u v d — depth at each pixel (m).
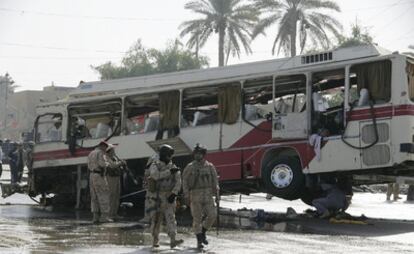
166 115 19.97
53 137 22.61
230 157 18.48
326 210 17.02
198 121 19.34
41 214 19.36
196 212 11.61
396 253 10.97
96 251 11.14
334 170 16.53
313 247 11.70
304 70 17.31
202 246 11.53
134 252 11.12
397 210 21.92
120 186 20.11
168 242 12.57
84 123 22.11
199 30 59.56
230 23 59.22
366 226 15.65
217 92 19.02
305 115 17.09
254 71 18.39
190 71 19.83
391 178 16.70
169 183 11.66
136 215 19.66
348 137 16.36
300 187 17.19
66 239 12.87
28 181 23.09
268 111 18.25
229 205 24.11
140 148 20.48
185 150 19.34
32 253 10.77
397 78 15.79
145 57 80.88
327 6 52.66
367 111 16.12
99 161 16.89
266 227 15.41
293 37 53.19
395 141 15.64
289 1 53.16
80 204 21.72
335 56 16.92
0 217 17.89
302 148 17.14
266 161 17.84
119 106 21.36
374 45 16.41
